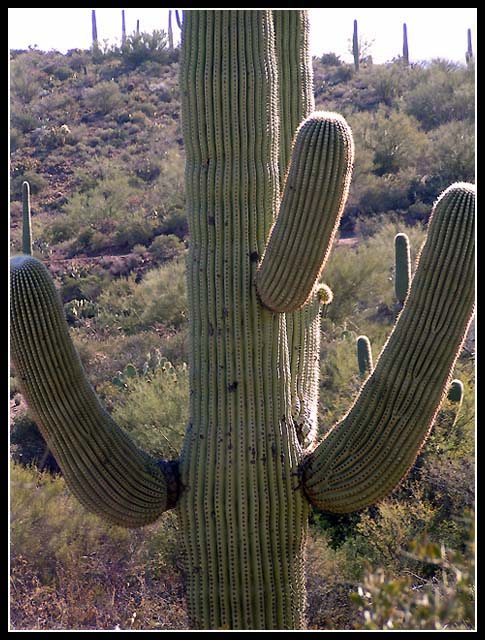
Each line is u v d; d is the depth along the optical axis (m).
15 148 35.59
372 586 3.80
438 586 6.04
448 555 4.04
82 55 46.22
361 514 8.48
